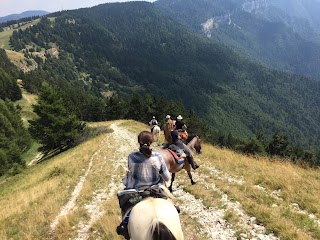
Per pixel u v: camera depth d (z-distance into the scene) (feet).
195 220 30.81
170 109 283.79
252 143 207.51
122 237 28.55
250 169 47.91
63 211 41.75
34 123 172.65
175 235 14.38
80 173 69.97
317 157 195.83
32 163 209.46
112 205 38.99
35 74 617.21
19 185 99.76
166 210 15.43
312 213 29.91
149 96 298.97
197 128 269.23
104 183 55.01
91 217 37.40
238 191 37.09
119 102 313.12
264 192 35.99
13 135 238.27
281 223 26.73
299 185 37.35
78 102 355.36
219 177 44.68
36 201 50.75
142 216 15.23
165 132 38.81
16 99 388.78
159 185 17.94
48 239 32.48
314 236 25.03
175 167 32.53
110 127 172.24
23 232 34.73
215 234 27.43
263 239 25.35
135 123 189.06
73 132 174.91
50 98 171.63
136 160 18.01
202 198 36.35
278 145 210.59
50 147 174.91
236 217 29.60
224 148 75.72
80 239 31.37
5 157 176.96
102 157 86.22
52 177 77.97
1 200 75.56
